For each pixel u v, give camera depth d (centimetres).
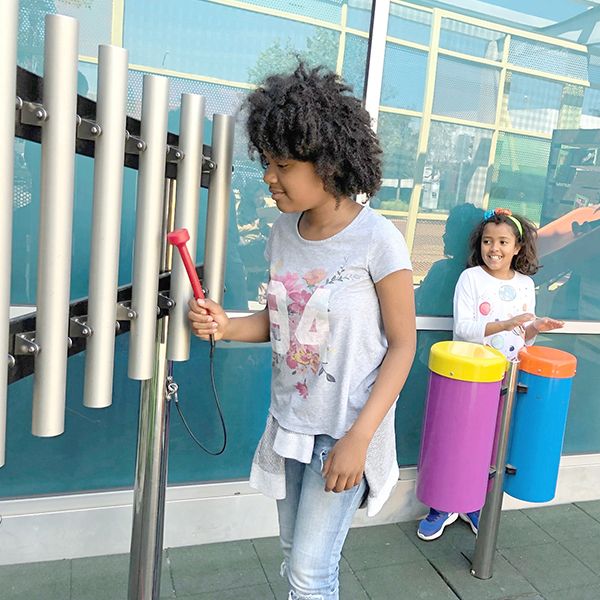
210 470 223
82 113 103
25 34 179
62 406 103
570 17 234
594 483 270
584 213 252
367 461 136
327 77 127
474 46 226
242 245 212
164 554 213
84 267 195
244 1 198
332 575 139
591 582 213
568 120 243
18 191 185
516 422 208
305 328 133
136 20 188
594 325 260
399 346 130
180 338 135
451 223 237
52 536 204
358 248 129
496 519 208
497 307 224
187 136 129
